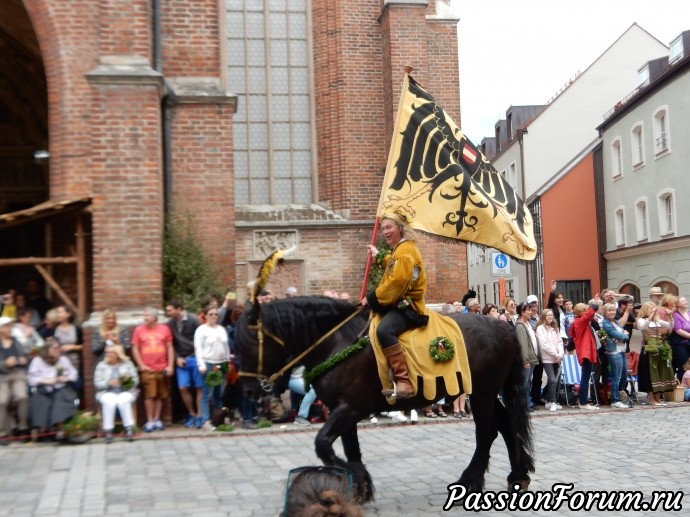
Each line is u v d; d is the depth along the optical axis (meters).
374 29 19.27
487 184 9.00
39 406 10.70
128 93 12.64
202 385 12.03
